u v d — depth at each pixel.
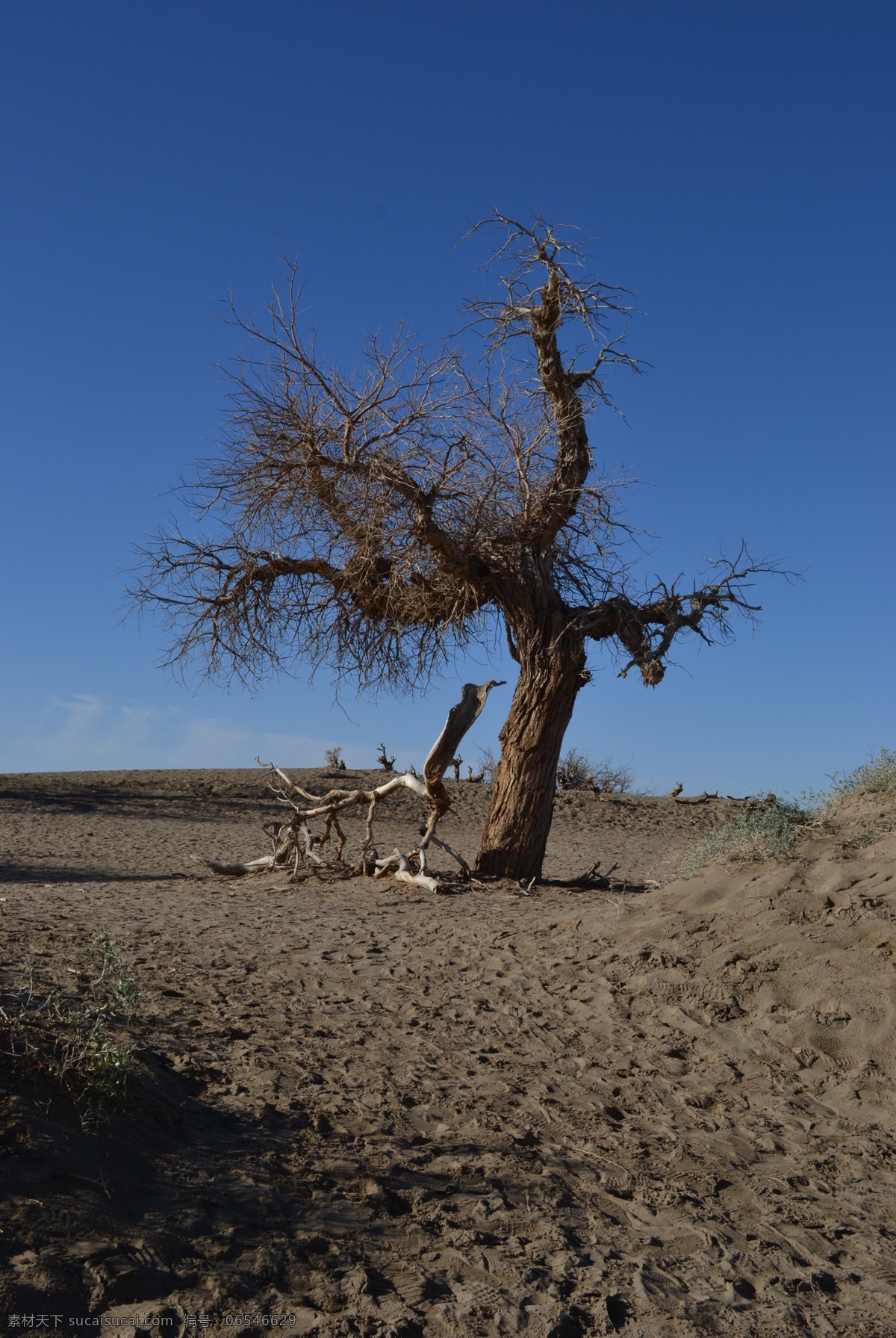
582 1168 4.48
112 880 17.84
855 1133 5.14
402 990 7.82
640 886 14.88
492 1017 7.11
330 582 15.01
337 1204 3.79
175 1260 3.15
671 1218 4.01
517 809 14.85
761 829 9.87
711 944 8.00
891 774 11.78
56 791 33.84
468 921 10.91
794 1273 3.58
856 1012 6.46
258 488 13.88
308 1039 6.11
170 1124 4.19
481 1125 4.89
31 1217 3.12
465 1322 3.04
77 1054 4.16
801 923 7.84
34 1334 2.65
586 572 15.27
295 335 13.28
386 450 13.55
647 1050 6.43
